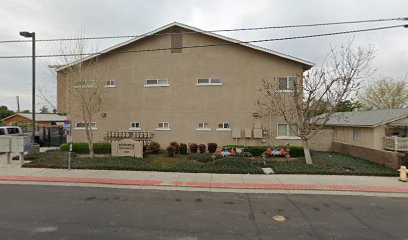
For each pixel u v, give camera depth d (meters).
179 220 6.20
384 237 5.37
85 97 15.80
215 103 16.67
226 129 16.52
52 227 5.71
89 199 7.89
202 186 9.41
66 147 16.47
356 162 13.95
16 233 5.38
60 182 9.97
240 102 16.42
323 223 6.11
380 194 8.68
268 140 16.08
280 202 7.71
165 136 17.16
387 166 12.73
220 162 12.48
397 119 14.71
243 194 8.55
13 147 12.78
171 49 17.11
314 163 12.99
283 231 5.62
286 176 10.84
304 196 8.37
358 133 17.22
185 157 14.61
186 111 16.95
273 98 14.91
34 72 15.40
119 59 17.59
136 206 7.24
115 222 6.03
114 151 14.66
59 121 39.91
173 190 8.98
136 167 11.95
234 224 5.99
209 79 16.77
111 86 17.58
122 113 17.56
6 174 11.01
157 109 17.25
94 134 17.75
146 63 17.38
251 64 16.33
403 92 35.19
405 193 8.80
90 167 12.06
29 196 8.16
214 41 16.67
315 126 13.50
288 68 16.00
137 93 17.44
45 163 12.84
